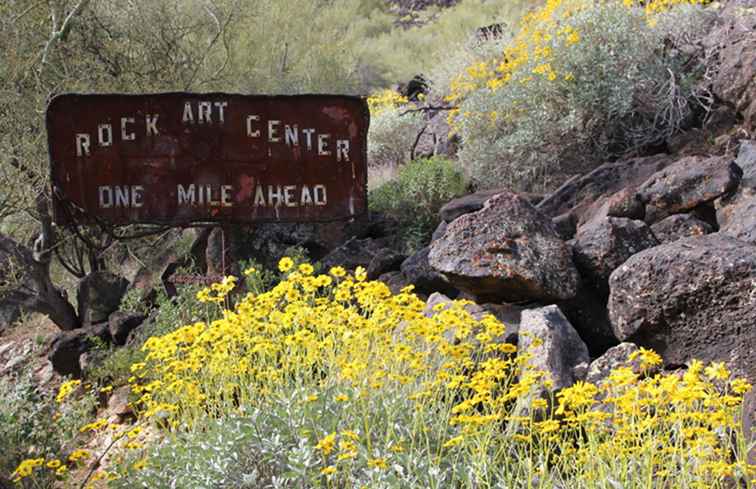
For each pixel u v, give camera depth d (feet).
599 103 28.43
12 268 28.94
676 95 28.02
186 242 31.12
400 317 15.66
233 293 22.81
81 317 28.81
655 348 17.72
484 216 20.01
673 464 11.98
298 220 20.89
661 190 21.65
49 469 17.30
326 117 20.79
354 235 28.81
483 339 14.49
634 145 28.04
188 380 15.34
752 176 21.44
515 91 29.91
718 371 11.90
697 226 20.68
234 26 36.29
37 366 28.14
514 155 29.09
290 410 13.97
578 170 28.73
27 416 18.43
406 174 30.07
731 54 27.02
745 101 26.17
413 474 13.00
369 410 14.10
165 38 33.88
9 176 28.48
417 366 14.10
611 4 30.12
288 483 13.46
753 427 14.01
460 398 15.97
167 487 13.96
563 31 29.48
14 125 28.60
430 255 20.15
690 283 17.04
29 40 30.91
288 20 42.37
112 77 32.01
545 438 13.41
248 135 20.74
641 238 20.17
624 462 11.98
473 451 12.92
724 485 12.74
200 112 20.66
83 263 36.47
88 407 19.75
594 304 19.71
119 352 23.62
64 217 20.71
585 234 20.31
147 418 19.40
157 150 20.65
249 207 20.84
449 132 35.68
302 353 15.84
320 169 20.85
